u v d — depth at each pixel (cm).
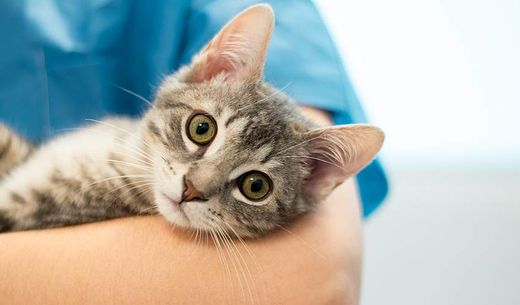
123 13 32
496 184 44
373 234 46
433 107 43
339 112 29
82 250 21
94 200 27
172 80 29
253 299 20
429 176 44
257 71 28
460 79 42
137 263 20
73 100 32
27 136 32
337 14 42
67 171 27
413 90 42
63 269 20
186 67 29
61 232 22
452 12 41
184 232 23
